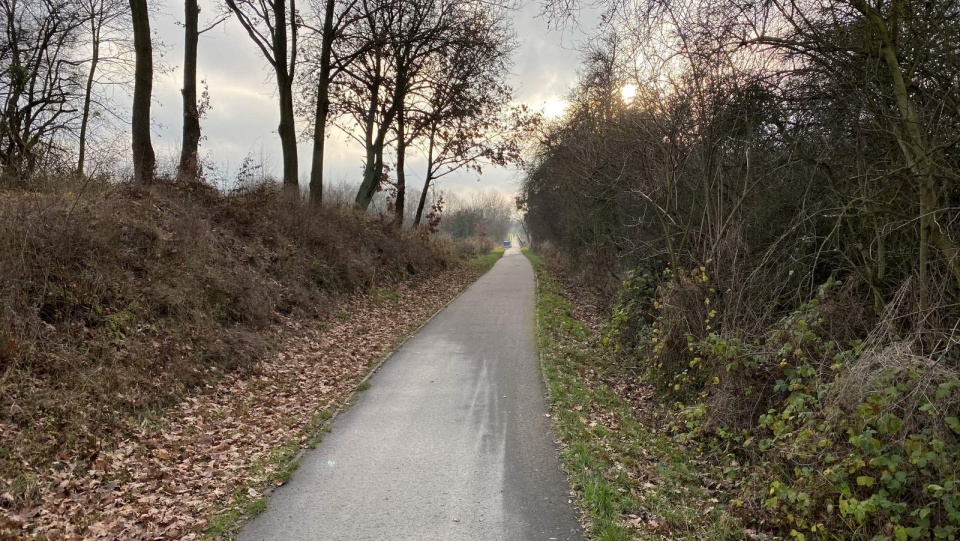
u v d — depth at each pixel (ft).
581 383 29.58
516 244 474.90
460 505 16.12
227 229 42.55
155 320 27.63
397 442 20.88
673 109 30.25
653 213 41.24
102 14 78.48
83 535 14.23
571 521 15.29
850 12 20.97
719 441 21.97
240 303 34.12
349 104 80.79
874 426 15.10
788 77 24.90
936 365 14.47
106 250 28.17
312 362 32.30
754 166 28.55
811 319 21.77
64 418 19.27
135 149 41.93
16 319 21.67
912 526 14.10
